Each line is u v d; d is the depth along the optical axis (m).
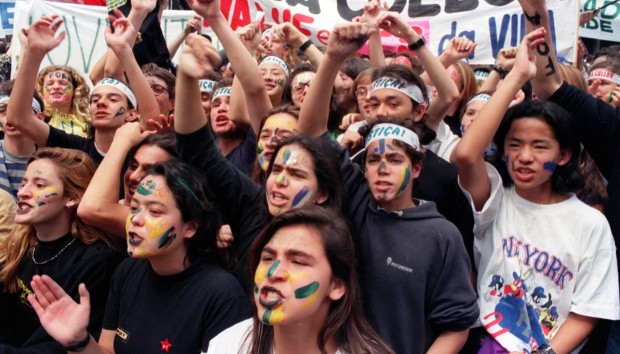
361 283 2.42
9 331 2.98
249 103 3.05
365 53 5.46
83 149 3.80
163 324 2.36
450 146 3.56
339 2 5.42
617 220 2.77
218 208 2.63
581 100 2.89
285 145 2.45
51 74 4.76
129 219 2.41
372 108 3.12
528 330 2.54
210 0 2.89
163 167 2.44
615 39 6.27
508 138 2.69
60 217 2.89
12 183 4.02
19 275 2.95
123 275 2.58
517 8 5.15
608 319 2.58
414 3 5.33
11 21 7.16
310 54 4.48
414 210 2.48
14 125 3.56
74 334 2.11
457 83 4.23
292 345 1.90
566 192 2.67
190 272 2.42
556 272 2.56
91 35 5.99
